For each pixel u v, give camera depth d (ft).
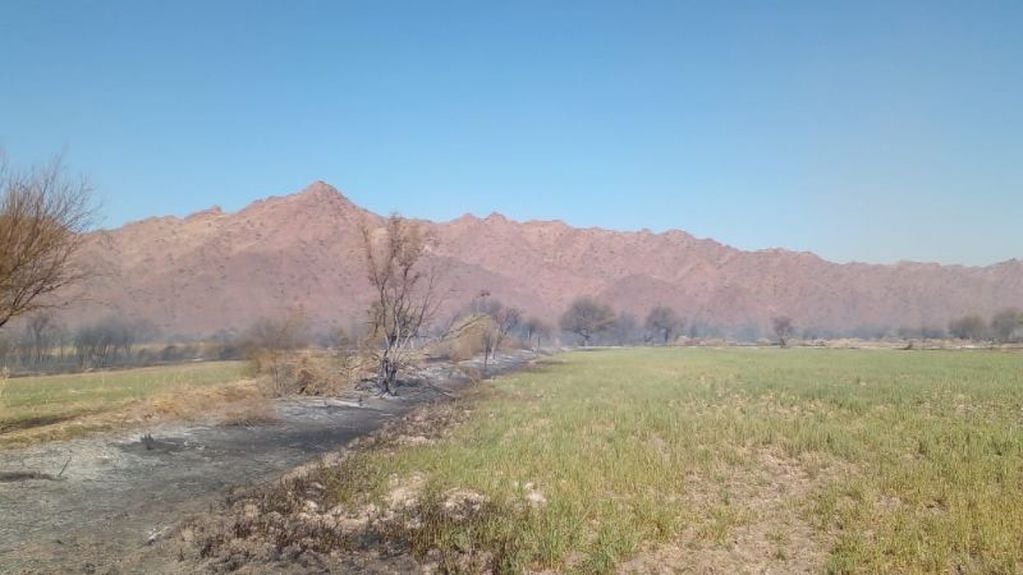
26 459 55.77
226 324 448.24
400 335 129.80
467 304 465.88
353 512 42.86
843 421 73.97
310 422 88.38
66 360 234.58
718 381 130.93
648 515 39.60
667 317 529.86
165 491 49.49
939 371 147.74
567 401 100.99
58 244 73.20
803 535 37.45
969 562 32.37
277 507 43.68
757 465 53.62
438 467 53.16
